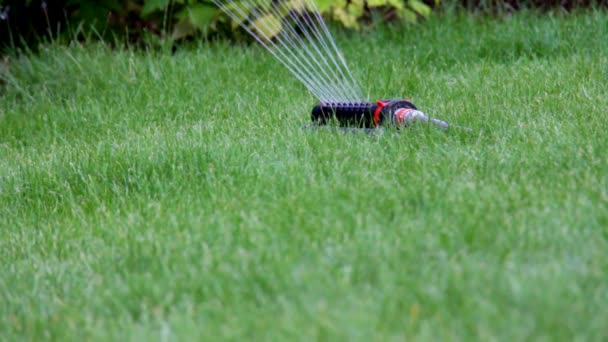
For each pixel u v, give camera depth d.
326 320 4.06
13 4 13.50
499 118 7.90
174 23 13.35
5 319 5.05
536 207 5.31
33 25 13.73
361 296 4.36
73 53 12.17
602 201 5.33
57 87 11.45
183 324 4.35
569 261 4.50
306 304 4.27
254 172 6.97
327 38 12.62
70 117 10.31
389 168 6.66
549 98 8.54
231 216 5.89
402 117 7.75
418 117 7.72
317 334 3.96
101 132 9.73
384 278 4.44
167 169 7.43
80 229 6.52
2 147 9.65
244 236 5.41
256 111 9.43
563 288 4.13
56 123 10.21
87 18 13.13
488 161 6.53
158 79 11.16
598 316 3.89
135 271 5.32
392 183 6.15
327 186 6.25
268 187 6.53
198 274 4.93
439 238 4.93
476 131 7.61
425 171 6.34
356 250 4.88
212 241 5.48
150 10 12.48
